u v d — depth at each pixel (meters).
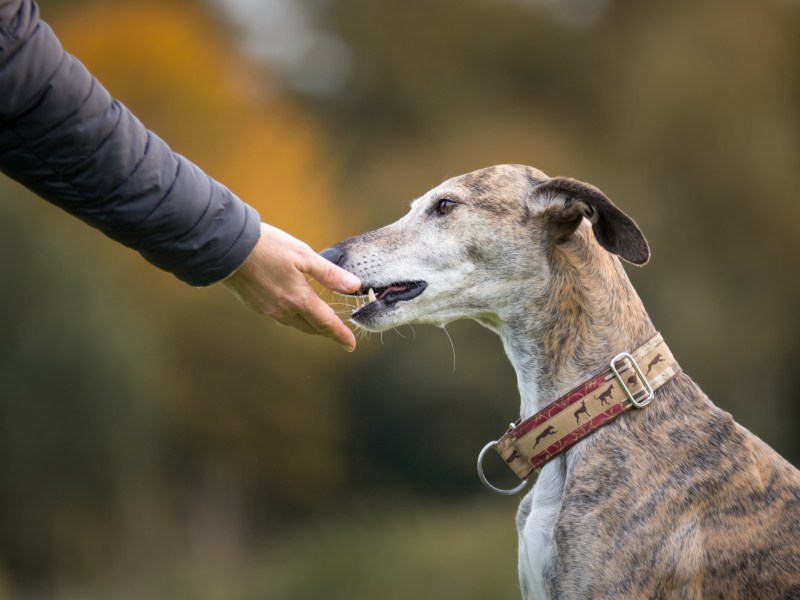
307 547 14.18
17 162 3.14
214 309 24.53
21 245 20.03
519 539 4.45
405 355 25.53
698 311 28.39
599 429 4.27
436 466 26.23
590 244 4.56
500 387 25.70
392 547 13.12
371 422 26.28
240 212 3.52
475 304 4.74
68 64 3.10
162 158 3.33
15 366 19.61
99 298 21.09
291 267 3.84
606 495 4.14
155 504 21.94
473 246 4.71
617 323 4.45
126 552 20.59
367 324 4.79
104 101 3.19
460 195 4.78
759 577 4.10
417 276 4.77
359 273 4.77
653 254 29.12
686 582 4.06
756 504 4.20
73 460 20.12
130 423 21.08
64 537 19.83
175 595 17.28
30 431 19.58
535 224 4.63
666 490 4.12
